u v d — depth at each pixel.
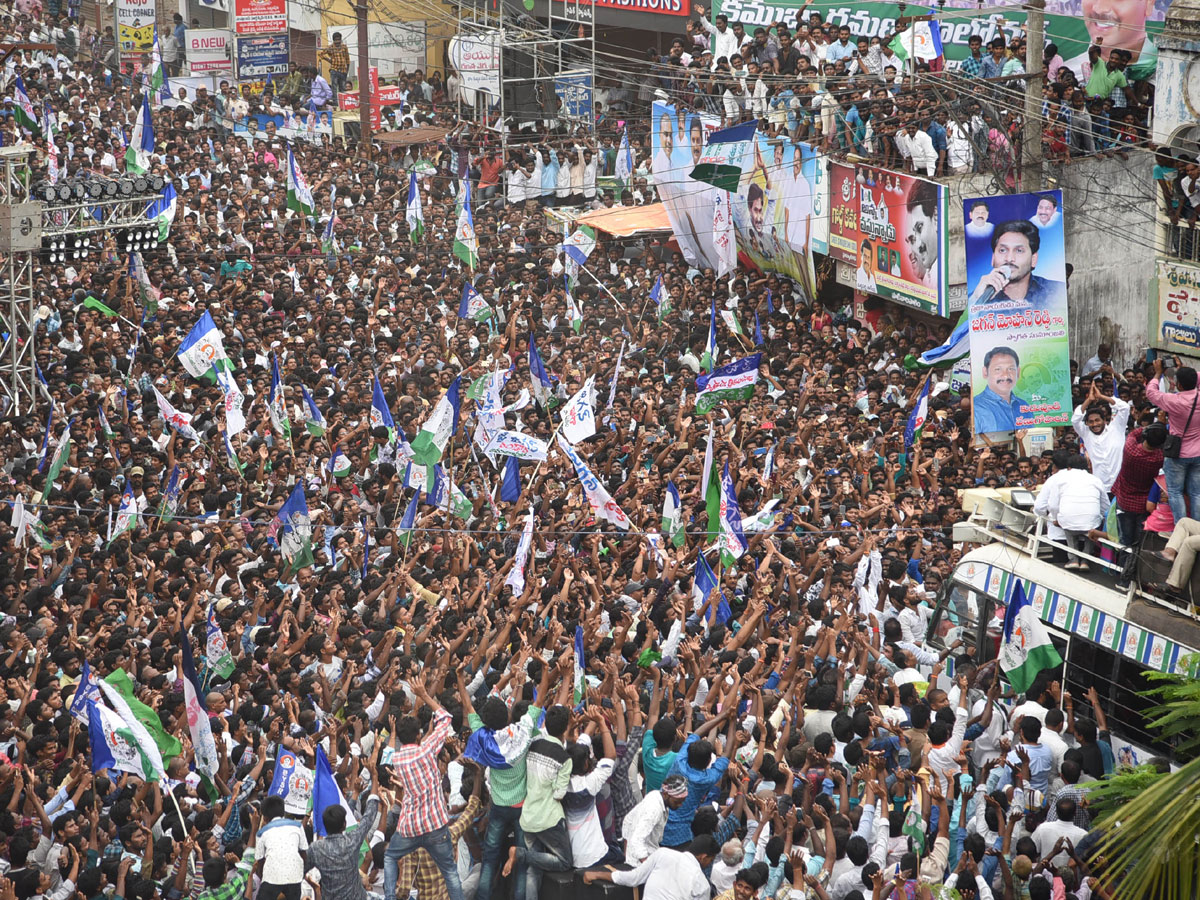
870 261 27.33
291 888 10.70
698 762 11.16
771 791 11.20
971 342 21.16
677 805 11.06
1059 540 14.80
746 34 37.53
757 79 33.50
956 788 11.96
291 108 46.03
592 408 20.20
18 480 19.67
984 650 15.00
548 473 19.72
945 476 19.84
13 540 17.66
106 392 22.58
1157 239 24.59
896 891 10.54
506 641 14.32
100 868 10.81
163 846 11.20
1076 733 12.89
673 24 42.81
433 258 32.94
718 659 13.80
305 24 51.91
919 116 26.44
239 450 20.75
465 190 31.02
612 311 29.61
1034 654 13.60
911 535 17.53
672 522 17.83
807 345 26.03
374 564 17.62
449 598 15.49
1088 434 16.88
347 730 12.73
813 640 14.66
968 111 26.09
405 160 41.84
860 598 15.87
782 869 10.63
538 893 11.32
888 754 12.32
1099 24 30.77
